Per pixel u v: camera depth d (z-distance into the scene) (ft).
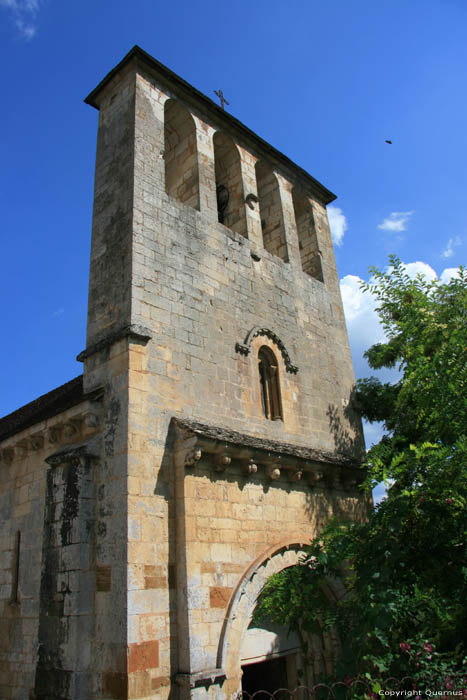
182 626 31.12
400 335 43.32
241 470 38.27
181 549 32.68
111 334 37.17
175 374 37.91
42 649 31.42
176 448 35.19
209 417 39.22
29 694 34.81
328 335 56.70
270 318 49.47
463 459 28.91
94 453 34.04
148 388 35.47
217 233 47.29
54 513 34.09
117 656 28.63
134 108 45.39
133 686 27.89
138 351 35.78
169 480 34.24
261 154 58.95
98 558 31.68
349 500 47.85
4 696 37.11
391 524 28.07
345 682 24.93
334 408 53.16
